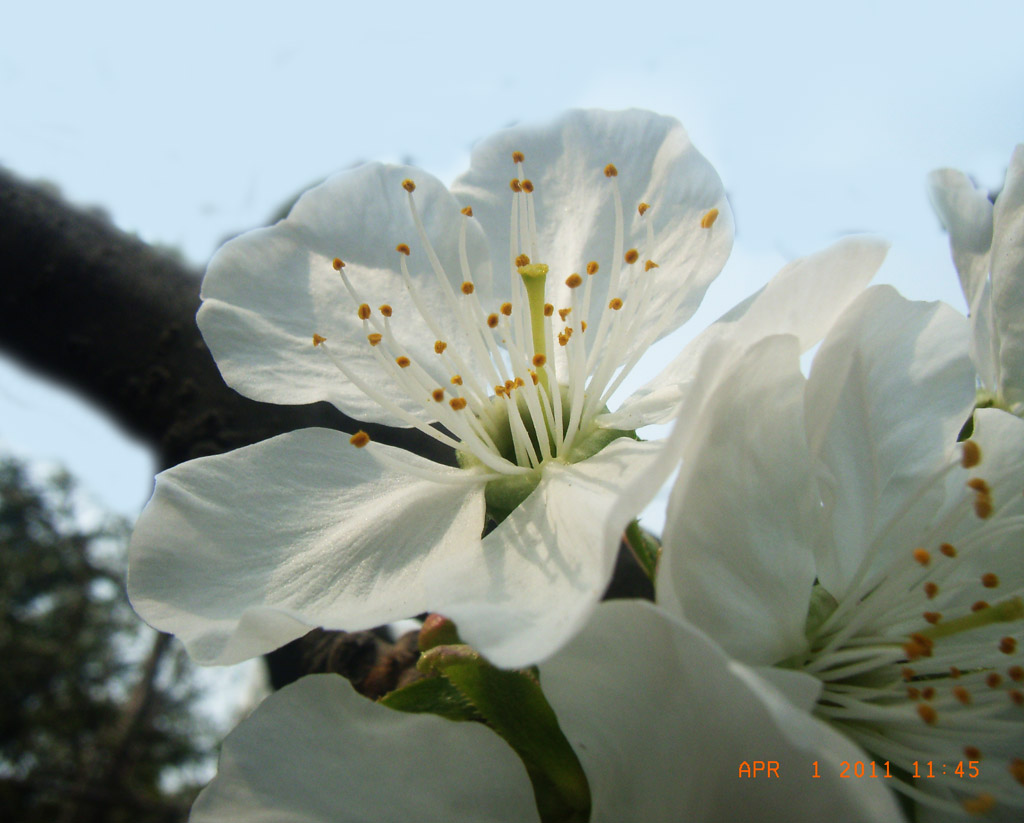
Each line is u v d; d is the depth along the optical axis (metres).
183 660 0.36
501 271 0.05
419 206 0.05
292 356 0.05
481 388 0.05
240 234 0.05
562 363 0.05
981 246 0.05
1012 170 0.05
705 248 0.05
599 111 0.05
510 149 0.05
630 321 0.05
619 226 0.05
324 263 0.05
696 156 0.05
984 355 0.05
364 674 0.05
